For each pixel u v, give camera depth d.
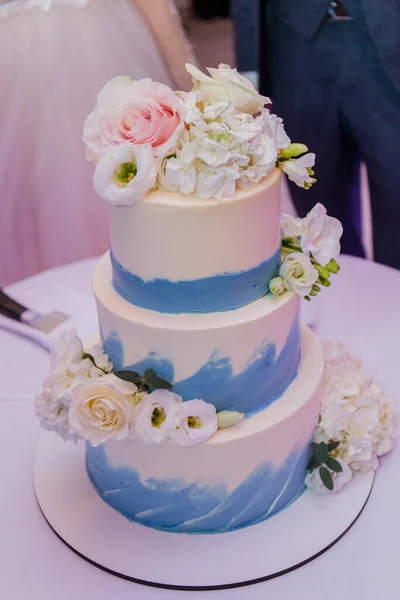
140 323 1.09
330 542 1.20
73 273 2.01
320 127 2.22
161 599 1.13
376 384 1.56
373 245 2.42
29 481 1.38
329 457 1.27
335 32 2.02
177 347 1.09
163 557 1.18
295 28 2.06
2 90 2.63
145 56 2.75
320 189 2.38
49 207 2.81
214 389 1.14
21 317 1.81
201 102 1.06
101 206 2.86
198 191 1.02
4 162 2.71
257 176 1.04
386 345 1.69
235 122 1.00
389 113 2.07
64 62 2.61
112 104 1.04
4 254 2.87
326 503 1.28
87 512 1.28
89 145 1.06
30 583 1.16
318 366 1.30
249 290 1.12
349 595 1.12
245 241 1.07
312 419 1.26
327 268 1.17
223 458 1.14
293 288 1.14
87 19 2.60
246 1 2.09
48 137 2.70
